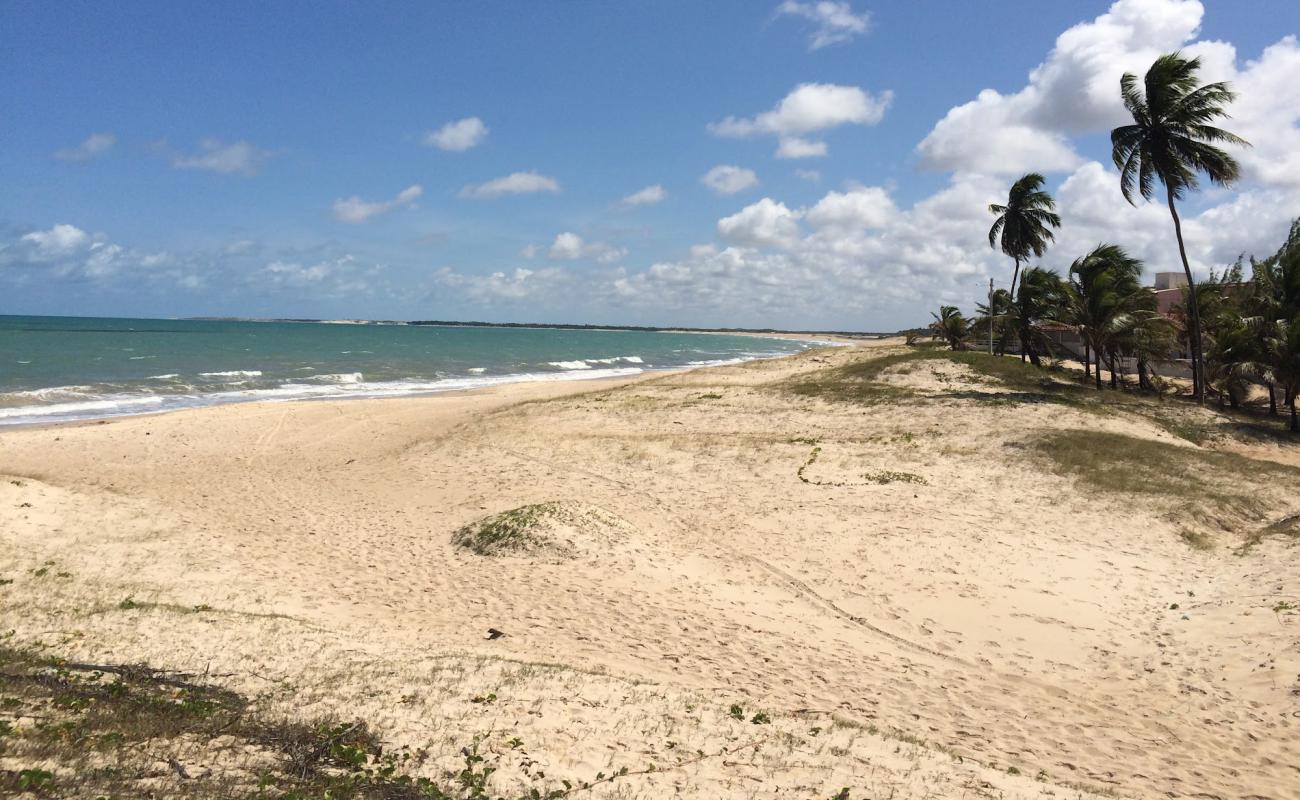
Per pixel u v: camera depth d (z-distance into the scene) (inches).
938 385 1314.0
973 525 610.9
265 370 2154.3
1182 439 966.4
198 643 356.2
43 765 214.1
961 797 254.5
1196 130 1151.6
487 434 993.5
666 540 594.6
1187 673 376.2
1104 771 292.8
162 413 1210.0
